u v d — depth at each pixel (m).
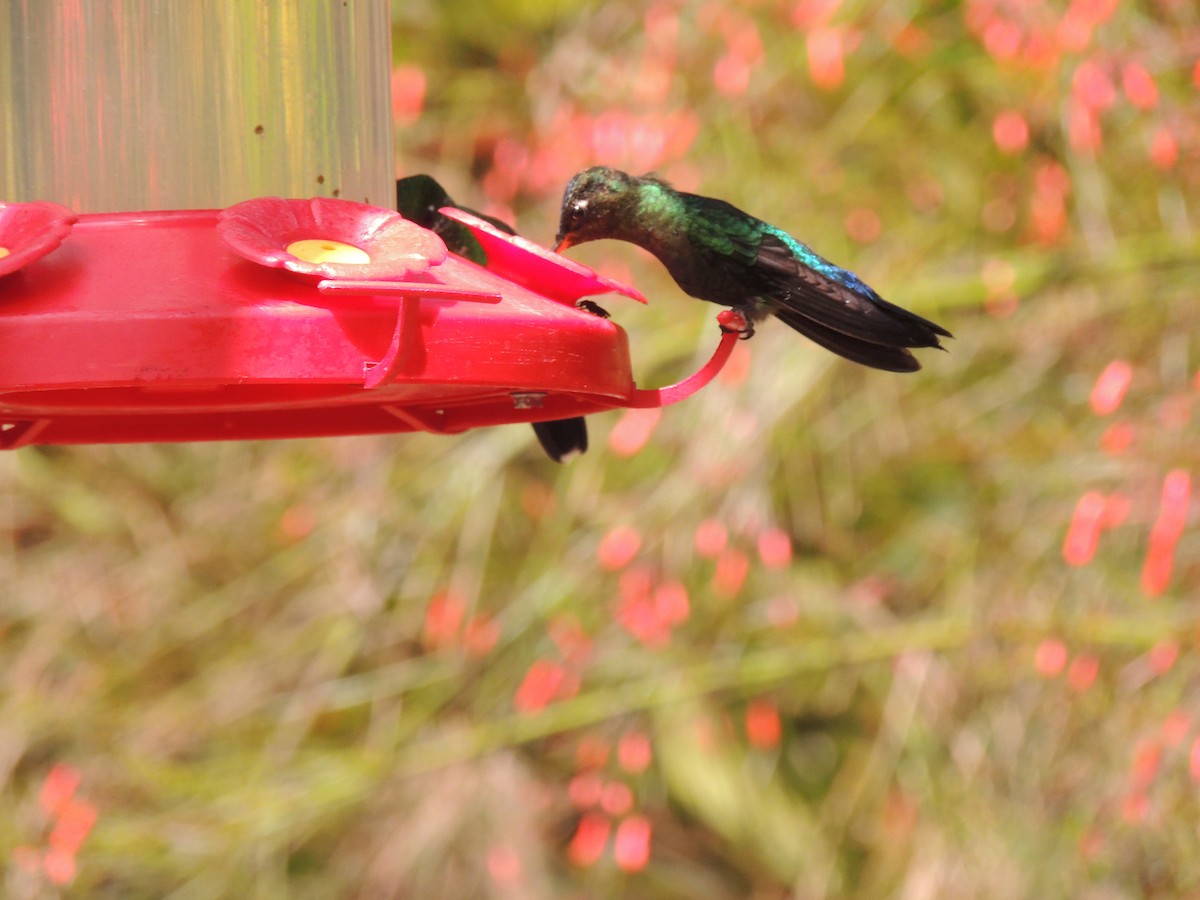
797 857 12.70
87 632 12.39
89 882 10.57
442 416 4.97
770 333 11.34
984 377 12.18
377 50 5.27
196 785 10.98
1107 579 10.54
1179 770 9.74
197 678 12.12
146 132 4.97
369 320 3.74
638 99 12.10
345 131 5.16
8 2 4.98
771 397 11.08
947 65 11.83
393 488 12.14
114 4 4.97
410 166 13.70
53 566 12.62
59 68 4.98
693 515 11.12
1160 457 10.44
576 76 12.55
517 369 3.89
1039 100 11.30
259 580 12.29
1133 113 10.90
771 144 11.98
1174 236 11.08
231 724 11.88
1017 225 12.08
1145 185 11.37
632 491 11.58
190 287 3.80
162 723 11.71
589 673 11.56
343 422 5.09
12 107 4.97
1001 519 11.29
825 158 11.75
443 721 11.87
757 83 11.77
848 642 11.49
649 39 12.26
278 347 3.67
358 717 12.69
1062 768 10.30
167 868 10.84
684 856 13.45
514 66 14.19
